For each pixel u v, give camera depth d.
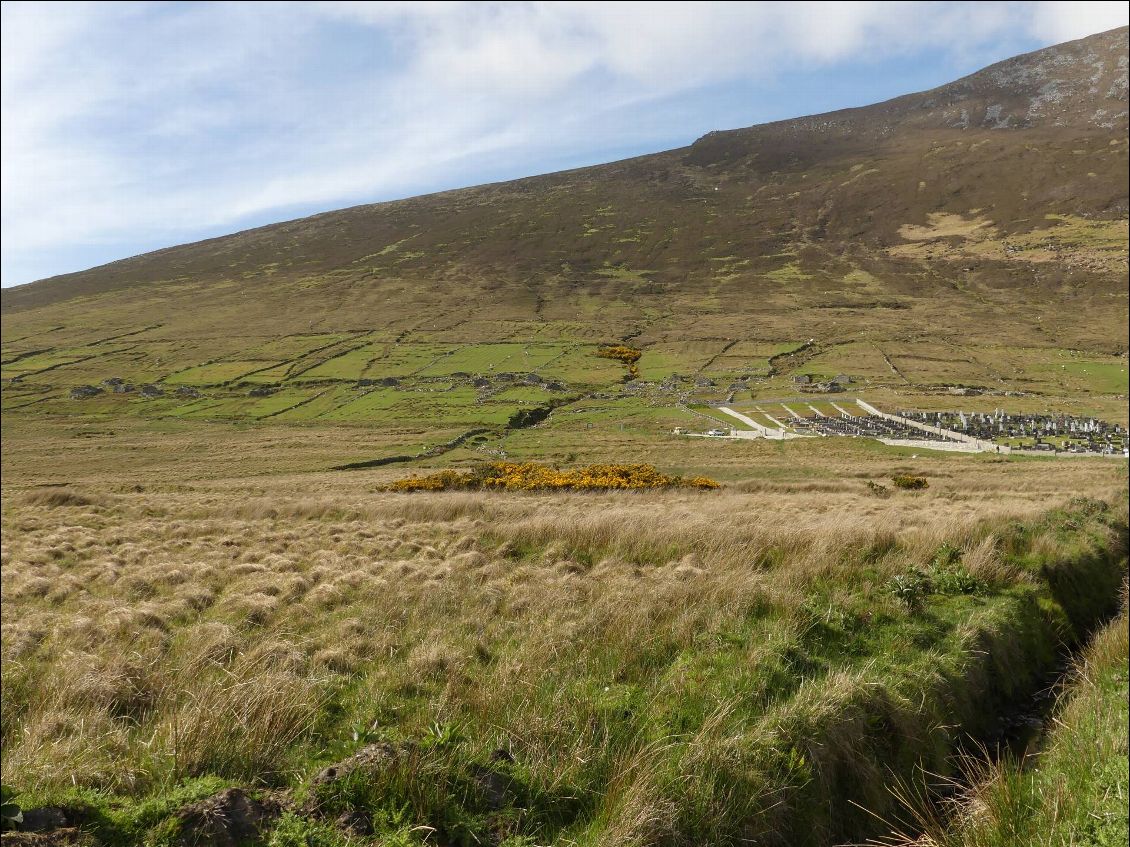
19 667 7.73
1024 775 6.93
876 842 6.02
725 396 118.00
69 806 4.23
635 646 7.58
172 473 73.44
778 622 8.35
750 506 24.83
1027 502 25.78
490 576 11.20
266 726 5.32
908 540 13.29
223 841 4.12
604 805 5.04
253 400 125.69
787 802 5.66
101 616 10.12
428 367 144.25
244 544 17.09
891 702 7.30
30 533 21.31
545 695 6.30
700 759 5.51
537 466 41.12
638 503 25.84
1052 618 11.52
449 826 4.55
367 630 8.52
